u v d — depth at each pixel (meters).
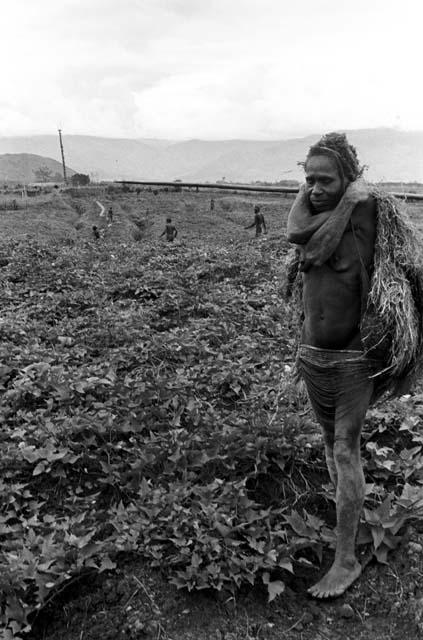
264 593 4.44
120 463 5.67
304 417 6.14
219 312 10.33
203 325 9.50
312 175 4.11
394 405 6.54
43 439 5.87
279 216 46.44
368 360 4.23
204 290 12.13
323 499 5.32
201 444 5.81
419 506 4.87
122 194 60.00
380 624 4.29
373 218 4.19
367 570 4.58
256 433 5.72
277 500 5.36
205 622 4.25
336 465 4.34
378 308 4.14
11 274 14.18
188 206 52.72
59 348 8.70
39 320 10.54
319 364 4.34
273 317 10.18
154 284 12.62
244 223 44.25
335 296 4.22
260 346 8.77
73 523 4.91
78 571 4.42
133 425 6.21
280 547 4.57
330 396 4.39
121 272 13.97
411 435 6.17
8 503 5.22
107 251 18.94
